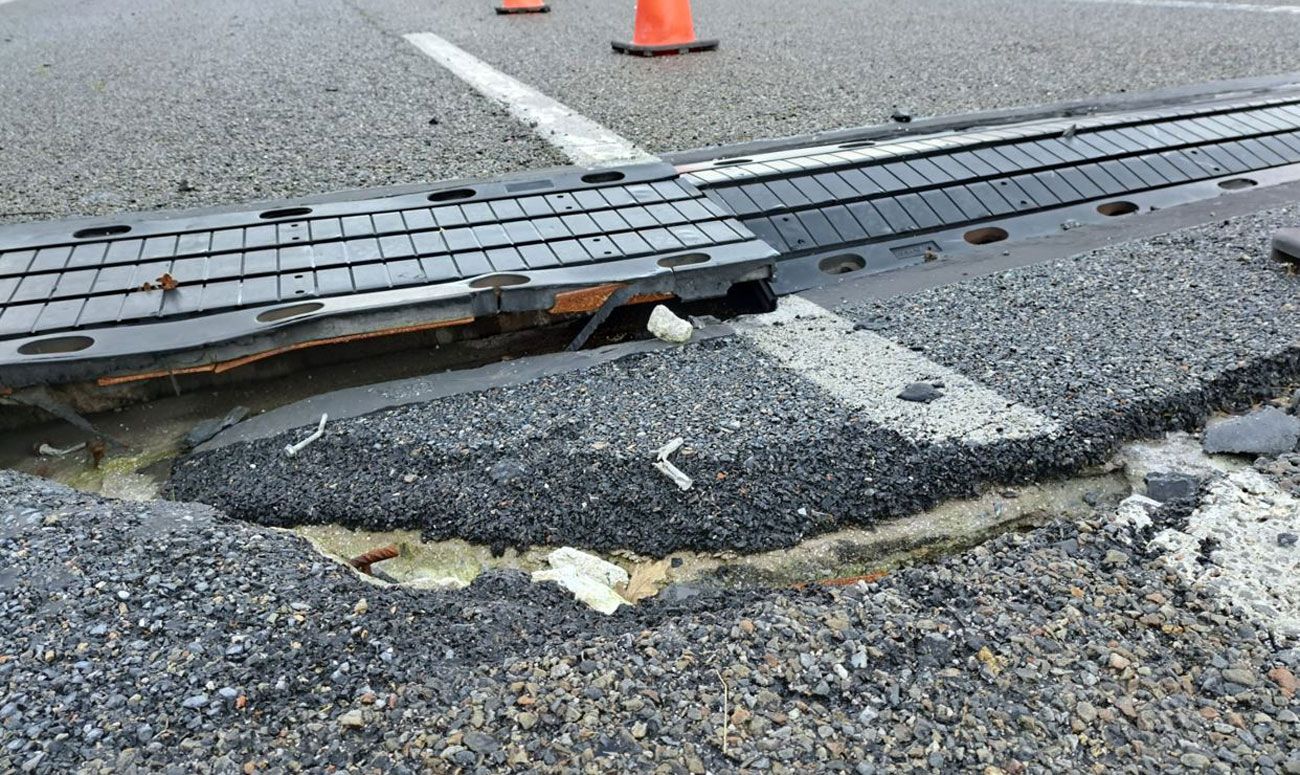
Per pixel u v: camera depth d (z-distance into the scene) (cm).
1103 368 238
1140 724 139
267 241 300
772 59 654
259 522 206
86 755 136
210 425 242
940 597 166
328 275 274
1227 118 434
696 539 192
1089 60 603
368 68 661
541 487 206
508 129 469
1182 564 172
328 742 138
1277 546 175
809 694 145
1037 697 144
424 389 250
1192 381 229
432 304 256
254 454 226
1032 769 133
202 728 141
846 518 196
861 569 189
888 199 347
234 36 837
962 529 196
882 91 532
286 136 467
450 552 197
